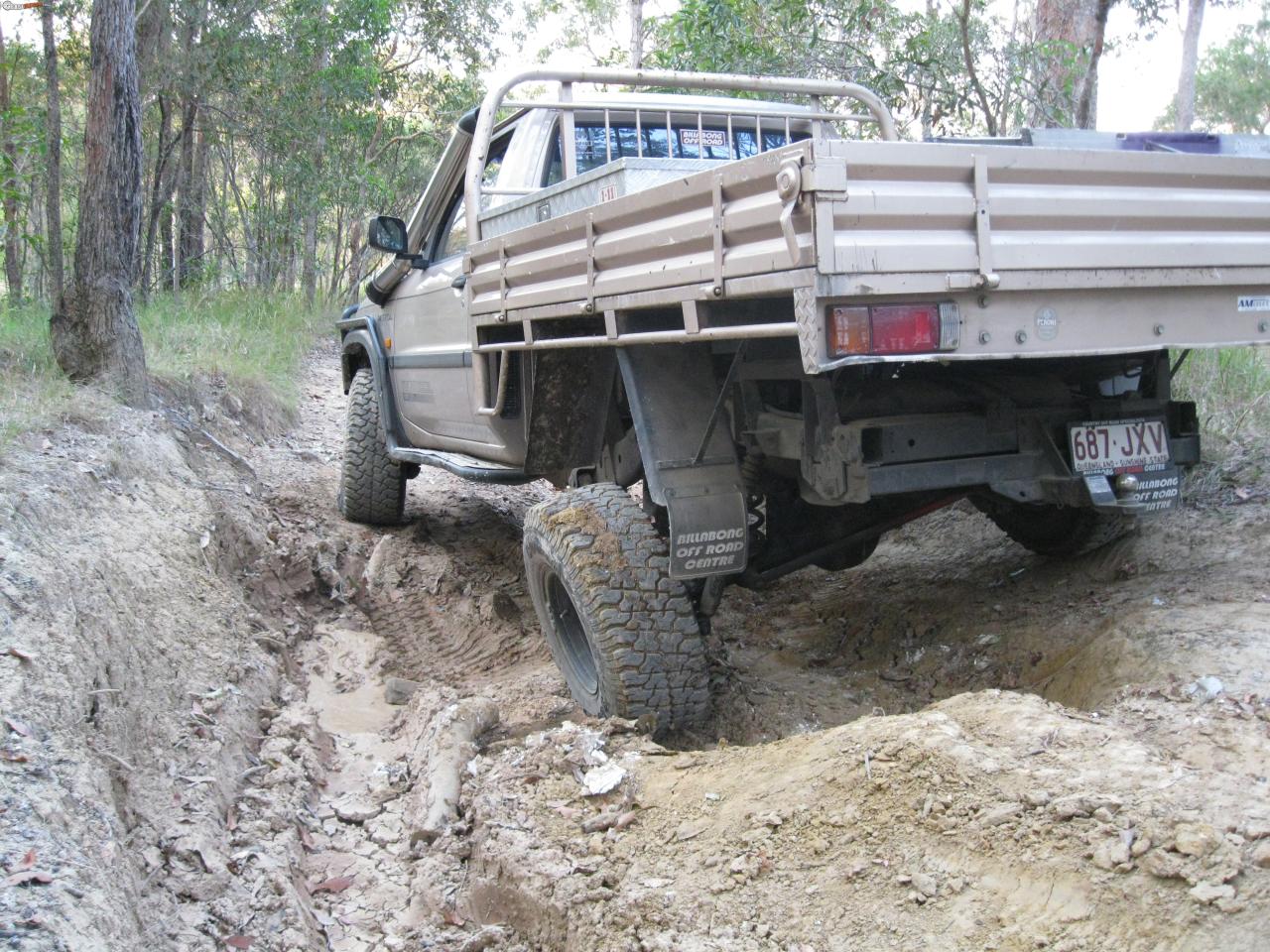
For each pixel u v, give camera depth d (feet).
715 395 13.51
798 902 9.13
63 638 11.60
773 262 9.97
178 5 42.75
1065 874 8.34
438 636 18.75
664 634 13.12
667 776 11.74
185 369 27.45
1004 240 10.28
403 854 12.26
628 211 12.20
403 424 22.59
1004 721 10.53
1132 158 10.94
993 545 18.94
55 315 21.43
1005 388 13.15
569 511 13.78
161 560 15.66
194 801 11.50
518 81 17.43
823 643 17.12
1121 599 14.15
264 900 10.50
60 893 8.32
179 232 48.19
